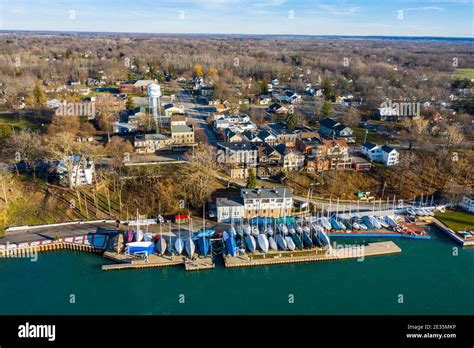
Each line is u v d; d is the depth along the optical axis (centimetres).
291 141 16662
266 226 11344
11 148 14025
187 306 8619
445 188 13925
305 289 9238
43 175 13075
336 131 17288
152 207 12238
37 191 12300
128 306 8569
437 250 10894
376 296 9012
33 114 18712
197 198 12500
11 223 11325
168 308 8544
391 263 10281
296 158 14288
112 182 12925
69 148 13350
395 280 9606
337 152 14962
